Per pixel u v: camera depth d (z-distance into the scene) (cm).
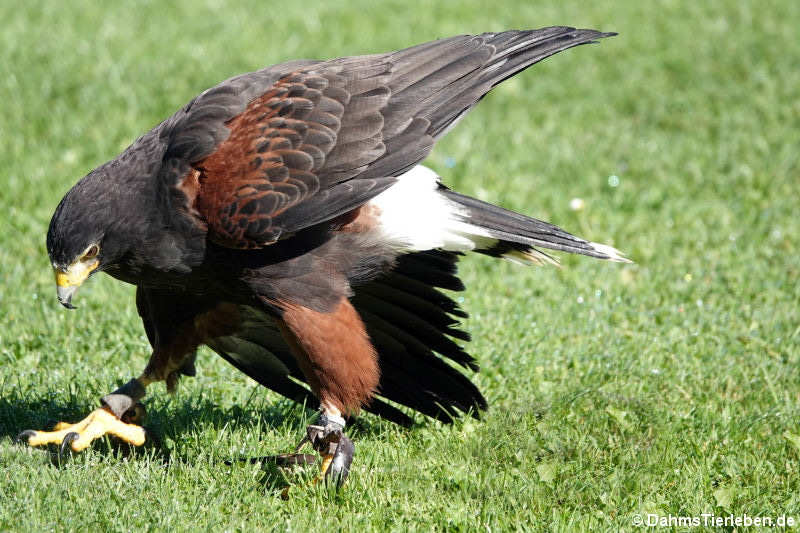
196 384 1119
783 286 1363
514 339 1208
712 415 1040
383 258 951
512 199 1638
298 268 909
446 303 1041
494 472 925
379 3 2836
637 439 1003
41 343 1166
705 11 2827
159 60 2255
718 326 1252
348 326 924
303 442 930
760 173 1761
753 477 928
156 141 921
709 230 1548
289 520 838
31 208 1534
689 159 1850
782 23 2719
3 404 1021
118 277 941
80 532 798
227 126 912
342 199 898
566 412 1054
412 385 1067
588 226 1556
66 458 920
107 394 1003
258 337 1030
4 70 2127
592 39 1041
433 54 988
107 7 2698
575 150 1897
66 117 1906
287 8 2758
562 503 901
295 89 930
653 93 2228
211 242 898
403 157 929
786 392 1100
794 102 2144
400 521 845
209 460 931
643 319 1266
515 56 1008
